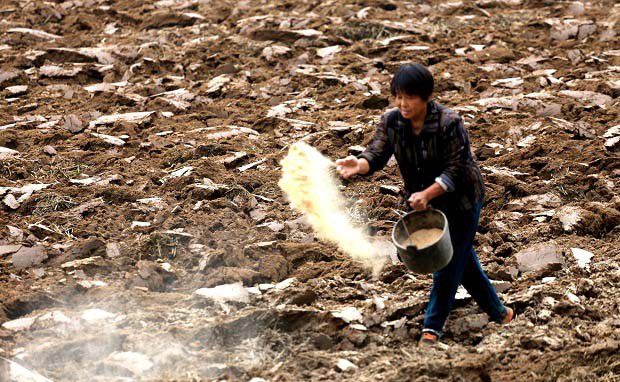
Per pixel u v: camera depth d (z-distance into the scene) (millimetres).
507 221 13188
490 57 22562
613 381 9344
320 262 11930
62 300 10711
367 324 10172
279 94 20531
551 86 20078
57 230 12867
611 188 14055
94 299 10719
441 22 25938
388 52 23281
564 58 22219
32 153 16344
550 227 12797
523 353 9680
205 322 10008
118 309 10477
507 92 19859
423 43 23828
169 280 11414
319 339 9828
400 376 8992
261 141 17219
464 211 9117
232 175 15117
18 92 20484
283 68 22391
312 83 21031
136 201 14000
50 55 22906
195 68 22156
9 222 13141
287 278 11508
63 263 11758
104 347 9578
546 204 13734
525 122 17641
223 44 24078
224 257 11727
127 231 12820
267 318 10016
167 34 25109
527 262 11781
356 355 9586
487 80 20891
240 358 9484
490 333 10109
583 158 15250
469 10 27281
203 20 26719
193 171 14977
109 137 17109
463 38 24516
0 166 15367
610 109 18062
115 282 11234
